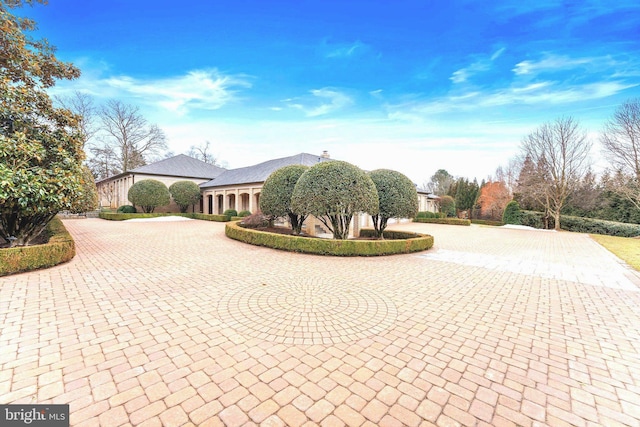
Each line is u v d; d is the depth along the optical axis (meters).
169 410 1.91
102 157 33.47
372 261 7.36
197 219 22.52
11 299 4.05
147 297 4.29
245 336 3.07
